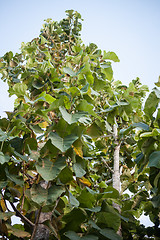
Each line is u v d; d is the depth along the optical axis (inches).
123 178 132.0
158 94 79.8
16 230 62.6
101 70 105.7
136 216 121.1
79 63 101.0
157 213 100.1
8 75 120.6
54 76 93.5
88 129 88.0
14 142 69.6
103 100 111.3
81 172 65.1
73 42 171.6
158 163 63.7
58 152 61.9
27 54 131.0
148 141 74.7
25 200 76.2
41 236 70.6
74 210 69.2
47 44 156.2
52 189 59.7
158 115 75.4
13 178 63.4
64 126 63.9
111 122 94.1
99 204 74.2
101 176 138.8
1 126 69.3
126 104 91.8
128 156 139.9
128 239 99.0
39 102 79.8
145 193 114.6
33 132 71.8
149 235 105.7
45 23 179.2
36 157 60.4
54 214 72.9
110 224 70.9
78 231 68.9
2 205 70.1
